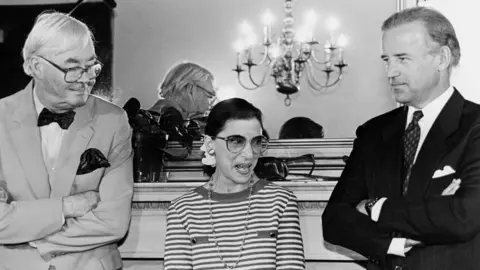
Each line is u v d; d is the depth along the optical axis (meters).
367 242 2.02
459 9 2.63
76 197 2.37
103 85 3.30
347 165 2.22
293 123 3.20
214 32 3.31
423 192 1.96
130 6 3.33
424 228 1.87
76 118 2.44
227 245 2.14
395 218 1.92
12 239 2.29
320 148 3.15
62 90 2.34
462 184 1.90
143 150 2.92
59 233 2.34
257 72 3.27
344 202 2.14
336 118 3.17
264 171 2.83
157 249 2.82
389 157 2.09
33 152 2.38
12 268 2.35
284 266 2.13
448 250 1.91
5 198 2.34
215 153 2.24
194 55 3.30
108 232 2.38
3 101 2.48
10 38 3.28
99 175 2.44
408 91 2.02
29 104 2.44
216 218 2.19
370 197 2.11
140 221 2.85
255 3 3.30
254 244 2.13
